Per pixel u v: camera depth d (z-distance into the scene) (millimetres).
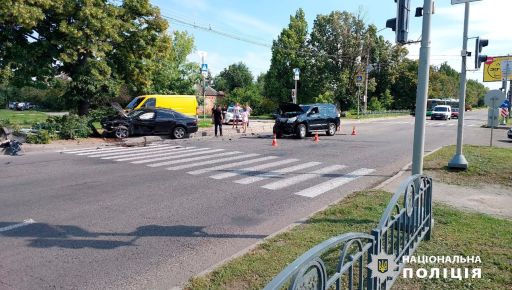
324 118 23188
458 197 8141
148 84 22469
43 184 9500
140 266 4938
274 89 57594
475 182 9617
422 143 5844
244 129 25344
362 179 10445
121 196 8367
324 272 2514
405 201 4500
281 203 7945
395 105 73188
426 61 5758
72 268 4859
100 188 9109
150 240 5824
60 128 18562
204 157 14188
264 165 12516
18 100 63656
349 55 55812
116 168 11789
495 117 17141
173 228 6359
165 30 21703
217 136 22531
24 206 7527
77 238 5871
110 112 20812
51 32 18672
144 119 20219
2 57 17625
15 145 14969
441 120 47938
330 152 15852
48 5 17250
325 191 9031
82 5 18438
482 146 17047
